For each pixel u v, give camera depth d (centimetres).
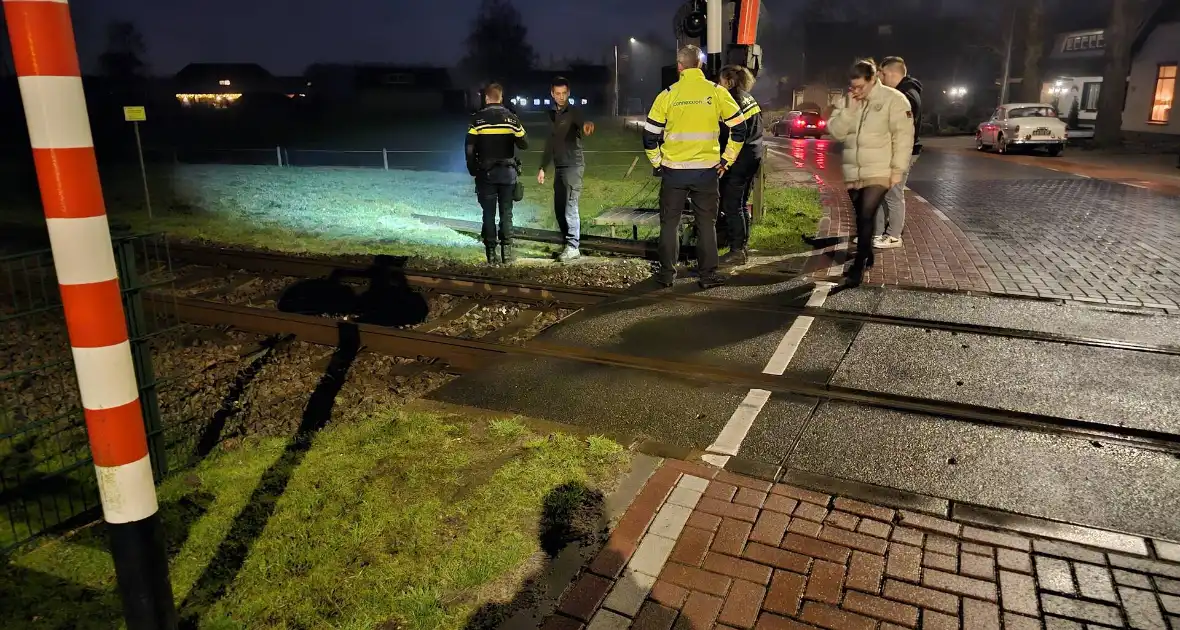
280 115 5388
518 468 375
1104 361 502
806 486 357
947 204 1226
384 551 313
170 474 380
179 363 550
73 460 404
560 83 809
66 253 195
